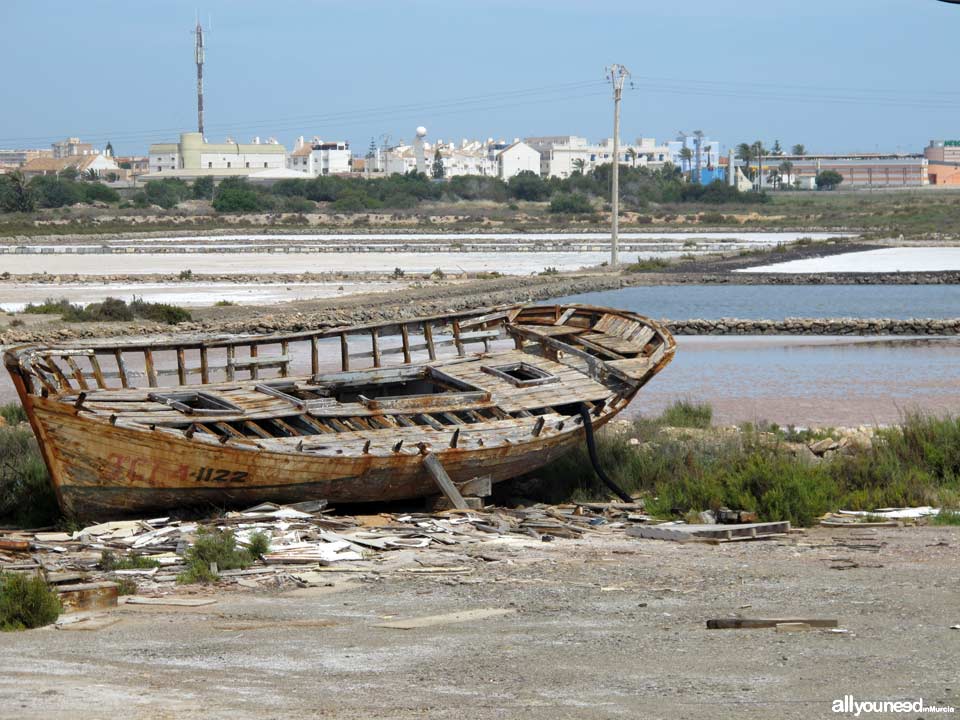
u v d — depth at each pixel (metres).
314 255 115.38
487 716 10.38
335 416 24.38
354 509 24.61
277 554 18.86
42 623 14.70
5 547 19.12
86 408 21.48
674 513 23.38
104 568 18.16
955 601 15.17
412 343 53.59
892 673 11.63
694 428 32.12
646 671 11.93
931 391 40.12
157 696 11.09
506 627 14.16
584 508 24.33
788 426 31.89
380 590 16.64
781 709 10.48
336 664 12.41
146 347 26.14
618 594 16.09
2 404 38.56
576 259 108.75
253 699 11.00
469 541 20.52
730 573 17.42
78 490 21.45
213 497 22.22
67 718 10.23
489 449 23.92
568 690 11.27
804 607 15.02
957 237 135.25
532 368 29.30
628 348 30.73
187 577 17.38
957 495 24.83
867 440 30.06
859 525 22.11
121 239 144.62
